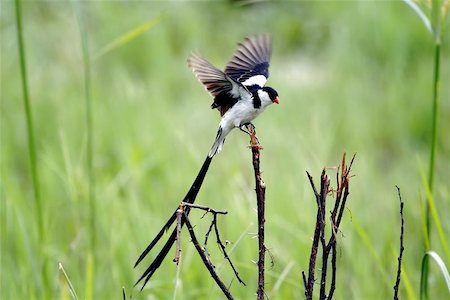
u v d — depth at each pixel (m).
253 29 20.62
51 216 11.76
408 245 11.10
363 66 17.88
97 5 19.08
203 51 19.39
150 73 18.12
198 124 15.05
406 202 12.11
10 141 14.86
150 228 10.84
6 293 9.77
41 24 18.42
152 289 9.74
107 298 9.80
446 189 11.89
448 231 11.06
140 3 19.62
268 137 14.34
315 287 9.48
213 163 13.12
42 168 13.17
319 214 5.90
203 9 21.19
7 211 11.10
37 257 10.24
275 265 9.92
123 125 14.59
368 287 9.85
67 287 7.69
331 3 20.52
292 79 18.19
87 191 11.59
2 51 17.42
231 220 10.71
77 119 15.18
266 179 12.24
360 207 11.89
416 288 9.95
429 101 16.09
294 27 20.41
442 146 14.77
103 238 10.82
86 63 9.62
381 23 18.33
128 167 12.87
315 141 13.64
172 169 12.98
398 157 15.35
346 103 16.41
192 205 5.63
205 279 9.83
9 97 15.96
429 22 7.96
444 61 17.52
